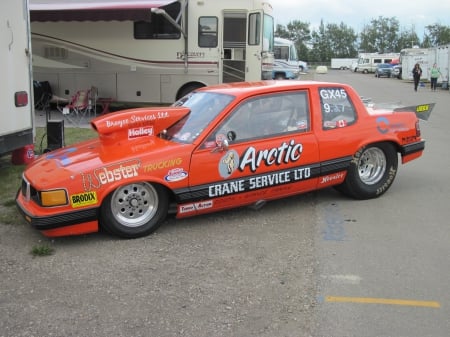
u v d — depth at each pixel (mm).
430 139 11133
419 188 6816
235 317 3502
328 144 5750
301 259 4461
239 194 5320
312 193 6516
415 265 4332
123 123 5109
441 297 3766
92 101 14680
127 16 12867
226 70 14969
